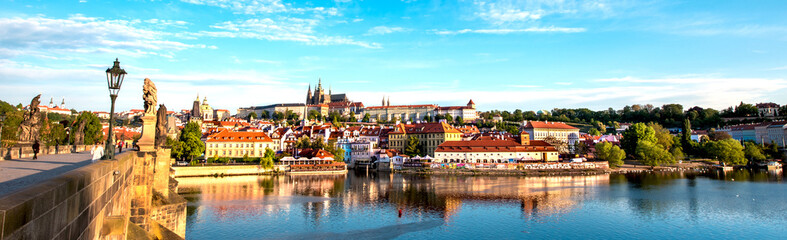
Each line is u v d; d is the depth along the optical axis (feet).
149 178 141.90
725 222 292.61
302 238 249.34
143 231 127.34
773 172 649.61
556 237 257.14
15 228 35.01
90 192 62.28
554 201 372.79
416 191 435.53
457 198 389.39
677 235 261.44
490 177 596.70
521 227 279.28
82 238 57.77
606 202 367.25
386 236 256.73
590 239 253.03
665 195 405.39
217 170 571.69
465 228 275.80
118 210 92.58
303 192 419.54
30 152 151.84
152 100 145.28
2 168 85.51
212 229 262.88
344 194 409.90
